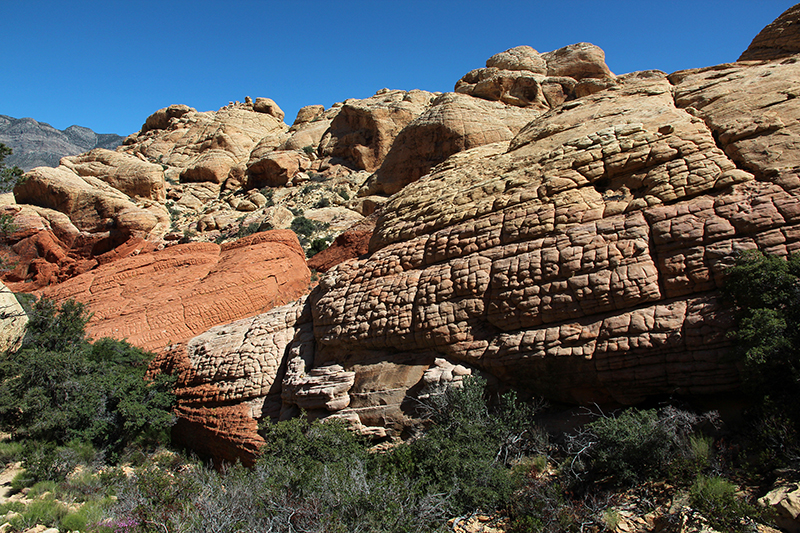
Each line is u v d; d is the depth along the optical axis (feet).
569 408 30.53
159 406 46.21
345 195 157.79
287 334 46.55
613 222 31.45
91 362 47.34
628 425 23.81
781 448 20.56
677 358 26.00
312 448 30.83
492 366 31.78
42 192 118.42
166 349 55.01
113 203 117.29
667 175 32.14
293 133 211.20
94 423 41.29
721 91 36.91
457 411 29.86
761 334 22.40
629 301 28.45
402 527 22.40
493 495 24.36
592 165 35.76
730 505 18.45
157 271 78.89
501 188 39.70
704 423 24.52
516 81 128.16
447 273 36.35
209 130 227.20
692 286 27.30
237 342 48.11
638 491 22.48
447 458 25.96
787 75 34.83
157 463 41.24
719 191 30.19
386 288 39.68
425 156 126.11
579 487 23.91
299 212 145.28
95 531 25.25
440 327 34.55
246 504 24.80
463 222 39.52
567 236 32.37
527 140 45.32
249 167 186.80
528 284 31.96
